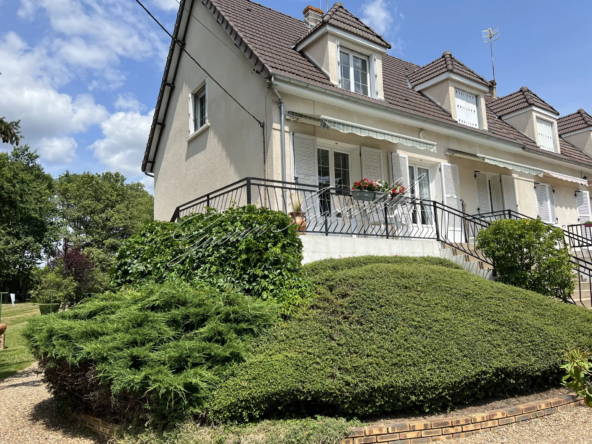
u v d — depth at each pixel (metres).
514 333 5.84
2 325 9.59
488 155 14.95
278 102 10.00
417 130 12.84
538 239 9.26
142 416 4.49
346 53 12.12
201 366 4.70
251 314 5.48
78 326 5.25
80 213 42.94
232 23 11.62
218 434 4.20
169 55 14.60
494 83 21.06
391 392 4.65
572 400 5.52
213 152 12.21
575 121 21.77
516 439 4.56
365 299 5.93
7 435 5.09
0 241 35.31
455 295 6.38
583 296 10.28
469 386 5.08
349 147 11.76
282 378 4.59
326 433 4.25
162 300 5.50
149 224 8.82
